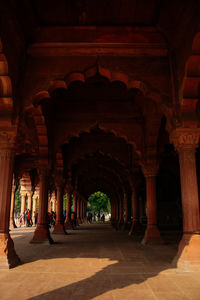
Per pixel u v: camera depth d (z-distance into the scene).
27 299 2.86
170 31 5.54
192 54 4.54
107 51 5.74
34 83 5.61
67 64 5.72
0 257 4.50
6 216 4.90
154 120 8.09
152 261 5.11
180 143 5.09
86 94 9.02
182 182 4.99
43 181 8.76
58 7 5.20
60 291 3.15
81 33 5.78
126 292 3.11
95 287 3.32
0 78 4.91
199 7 4.16
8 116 5.09
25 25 5.38
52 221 20.91
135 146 9.10
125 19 5.56
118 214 22.33
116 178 19.39
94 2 5.06
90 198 47.03
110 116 9.34
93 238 10.30
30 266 4.62
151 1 5.02
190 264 4.24
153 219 8.45
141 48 5.76
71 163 12.11
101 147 12.12
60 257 5.59
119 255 5.88
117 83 8.20
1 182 5.02
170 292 3.11
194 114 5.14
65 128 9.37
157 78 5.64
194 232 4.61
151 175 8.73
